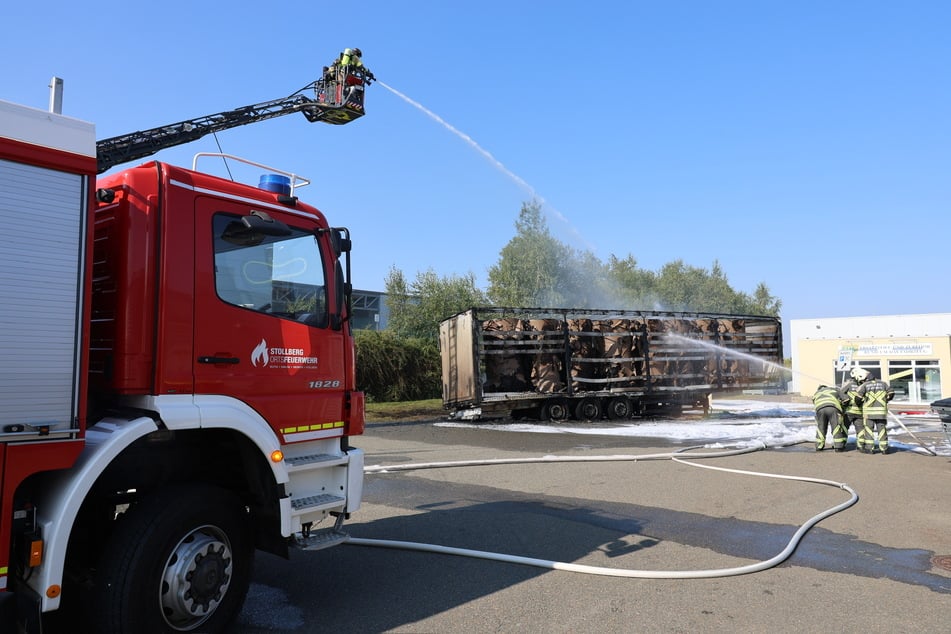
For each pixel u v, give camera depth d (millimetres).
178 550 3727
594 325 20359
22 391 3086
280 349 4387
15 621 3023
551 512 7309
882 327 32719
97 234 3938
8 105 3129
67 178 3322
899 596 4699
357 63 10469
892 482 9195
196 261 3979
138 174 3885
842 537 6332
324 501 4512
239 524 4027
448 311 28969
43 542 3170
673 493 8406
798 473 9961
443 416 20906
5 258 3076
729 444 13523
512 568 5324
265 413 4234
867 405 12352
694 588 4852
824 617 4293
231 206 4223
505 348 19000
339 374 4797
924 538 6301
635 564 5453
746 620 4242
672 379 21016
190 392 3871
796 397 34625
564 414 19906
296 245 4629
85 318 3332
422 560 5547
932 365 31000
